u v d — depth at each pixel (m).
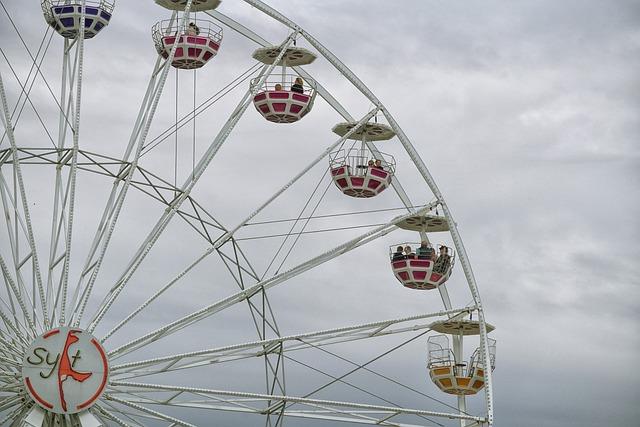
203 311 46.41
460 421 54.75
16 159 46.56
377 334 50.44
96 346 44.25
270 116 53.62
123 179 50.62
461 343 54.75
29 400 44.62
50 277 48.00
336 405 46.59
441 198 51.59
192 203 51.38
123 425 45.19
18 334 44.72
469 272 51.09
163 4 52.03
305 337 47.12
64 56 51.72
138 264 45.75
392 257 54.34
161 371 47.69
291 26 50.97
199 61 52.59
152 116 47.25
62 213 48.84
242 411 49.06
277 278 48.12
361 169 53.97
